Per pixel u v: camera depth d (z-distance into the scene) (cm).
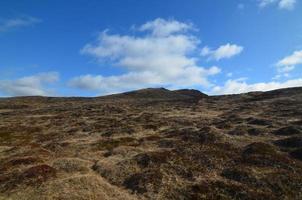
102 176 3541
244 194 2952
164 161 3744
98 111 11062
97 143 5306
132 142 5253
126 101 17675
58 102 19050
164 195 3006
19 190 3189
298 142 4384
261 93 14488
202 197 2931
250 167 3572
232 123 6562
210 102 13225
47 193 3028
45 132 7269
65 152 4759
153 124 7138
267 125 5988
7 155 4856
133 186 3209
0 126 8638
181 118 8006
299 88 13712
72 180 3241
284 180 3209
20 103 18438
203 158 3844
